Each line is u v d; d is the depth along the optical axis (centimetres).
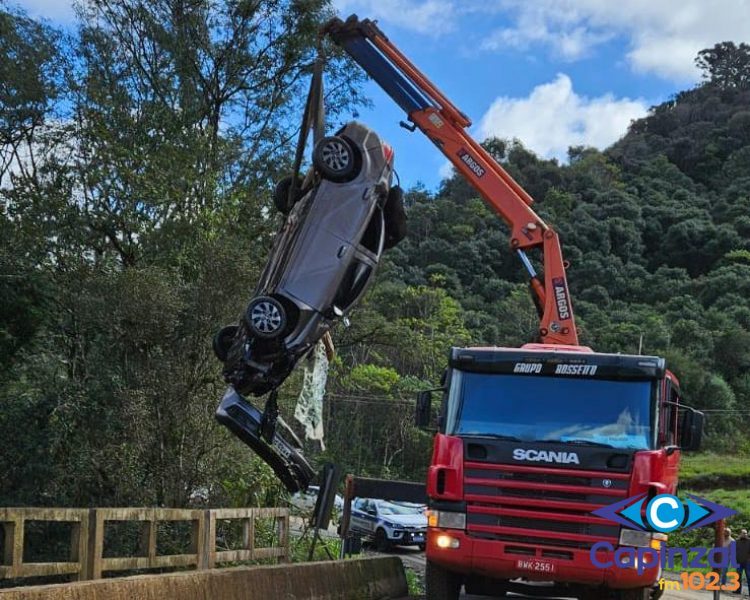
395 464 4909
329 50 2122
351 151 917
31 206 1627
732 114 13238
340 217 907
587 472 862
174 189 1588
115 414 1353
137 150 1698
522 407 916
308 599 934
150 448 1327
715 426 5369
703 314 7188
